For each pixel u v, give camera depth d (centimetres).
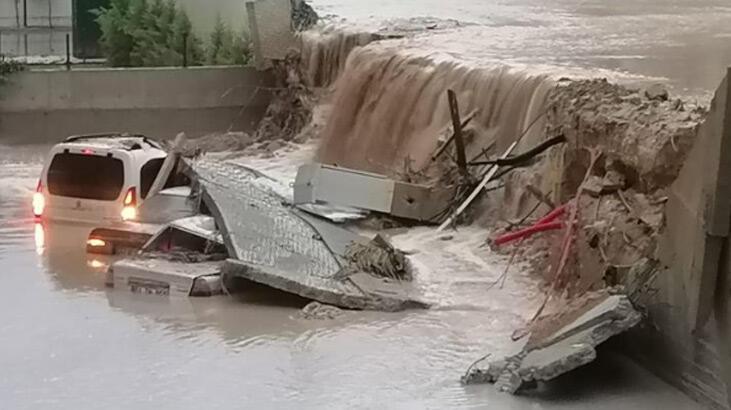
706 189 1005
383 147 2425
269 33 3238
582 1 3697
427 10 3553
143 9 3481
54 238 1870
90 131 3150
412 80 2425
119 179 1919
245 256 1516
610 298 1144
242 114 3253
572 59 2253
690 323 1048
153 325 1357
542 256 1548
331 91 2959
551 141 1576
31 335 1312
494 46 2584
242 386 1134
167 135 3206
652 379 1148
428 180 2019
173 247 1641
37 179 2564
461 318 1385
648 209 1230
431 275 1574
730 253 992
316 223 1825
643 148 1230
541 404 1083
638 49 2411
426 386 1136
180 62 3416
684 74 1930
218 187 1847
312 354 1241
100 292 1522
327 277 1506
